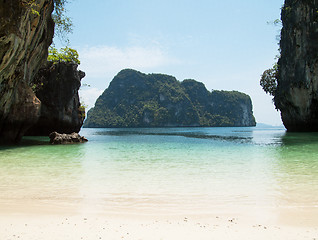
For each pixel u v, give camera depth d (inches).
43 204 203.8
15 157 483.2
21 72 637.3
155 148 679.7
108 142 915.4
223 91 7824.8
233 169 355.9
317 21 1217.4
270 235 143.0
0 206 197.6
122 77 7790.4
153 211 187.8
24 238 136.6
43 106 1172.5
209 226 157.5
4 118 652.7
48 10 710.5
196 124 7071.9
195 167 374.6
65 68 1212.5
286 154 520.1
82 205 201.9
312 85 1280.8
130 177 305.1
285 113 1590.8
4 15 463.8
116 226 156.9
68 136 828.0
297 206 197.8
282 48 1542.8
